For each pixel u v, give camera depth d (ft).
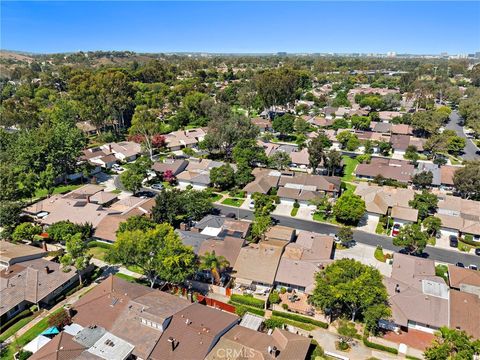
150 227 246.68
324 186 343.26
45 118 527.40
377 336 183.62
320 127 577.43
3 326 186.29
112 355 157.69
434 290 200.03
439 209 304.71
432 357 154.71
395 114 625.82
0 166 359.46
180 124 590.96
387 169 388.78
